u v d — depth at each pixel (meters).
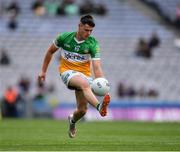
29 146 29.67
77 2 95.38
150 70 87.62
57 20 94.00
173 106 72.69
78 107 30.67
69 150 27.00
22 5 95.38
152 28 93.62
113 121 68.25
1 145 30.58
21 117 74.62
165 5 96.38
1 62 87.56
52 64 85.50
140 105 73.19
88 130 48.62
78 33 29.41
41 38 91.56
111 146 29.66
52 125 56.22
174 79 86.81
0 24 92.94
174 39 91.81
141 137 38.56
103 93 27.59
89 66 30.14
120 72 87.38
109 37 91.81
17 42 91.00
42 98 74.75
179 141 34.19
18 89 81.81
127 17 94.69
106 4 95.88
